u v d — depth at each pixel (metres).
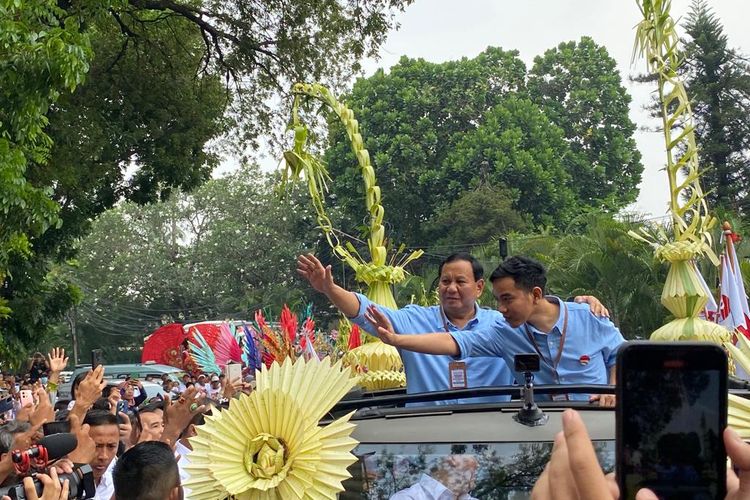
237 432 2.83
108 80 19.56
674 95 6.68
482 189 40.34
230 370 5.65
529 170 41.06
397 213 41.94
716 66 33.09
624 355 1.38
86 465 3.82
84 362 53.84
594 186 45.81
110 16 18.73
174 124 20.42
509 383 4.64
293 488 2.78
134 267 49.31
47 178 16.28
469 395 3.58
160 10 19.27
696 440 1.36
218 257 48.00
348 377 2.92
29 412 5.39
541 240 32.16
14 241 10.63
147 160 20.52
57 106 16.72
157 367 31.73
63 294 19.00
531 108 43.88
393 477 3.02
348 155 41.28
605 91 48.53
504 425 3.08
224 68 20.61
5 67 9.72
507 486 2.96
